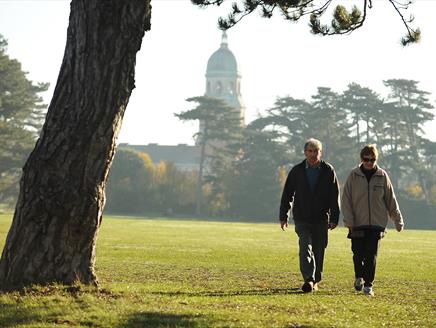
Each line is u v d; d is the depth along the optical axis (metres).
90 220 22.89
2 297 21.42
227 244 64.19
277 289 28.70
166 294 25.20
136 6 23.00
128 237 73.06
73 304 20.91
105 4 22.75
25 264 22.58
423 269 41.06
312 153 27.88
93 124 22.70
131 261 42.12
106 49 22.78
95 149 22.72
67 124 22.67
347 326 19.73
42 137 22.83
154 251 51.31
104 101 22.77
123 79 23.00
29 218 22.62
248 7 30.36
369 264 27.55
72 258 22.83
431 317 22.11
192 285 29.66
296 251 55.47
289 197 28.56
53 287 22.38
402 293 28.62
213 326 18.95
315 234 28.28
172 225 121.00
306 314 21.42
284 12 31.02
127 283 29.30
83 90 22.75
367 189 27.55
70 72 22.89
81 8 22.84
